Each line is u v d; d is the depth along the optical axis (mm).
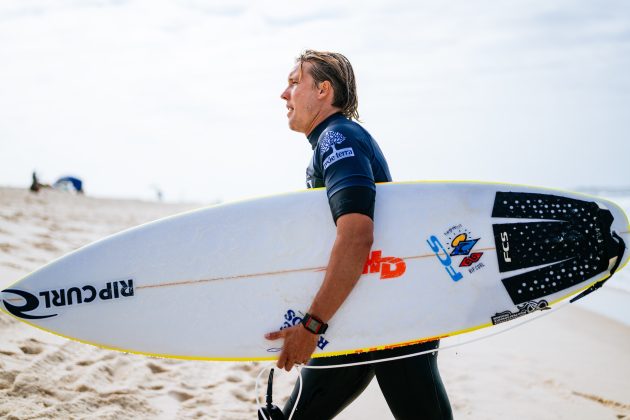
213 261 1803
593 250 1794
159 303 1803
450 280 1698
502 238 1760
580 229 1806
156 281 1815
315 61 1695
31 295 1812
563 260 1778
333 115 1672
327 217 1771
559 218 1809
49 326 1808
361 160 1406
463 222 1751
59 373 2744
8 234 6066
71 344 3135
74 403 2475
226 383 3125
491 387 3381
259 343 1732
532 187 1851
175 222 1862
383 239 1692
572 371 3840
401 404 1634
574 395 3328
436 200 1756
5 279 3928
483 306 1701
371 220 1351
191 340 1769
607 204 1854
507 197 1806
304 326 1390
